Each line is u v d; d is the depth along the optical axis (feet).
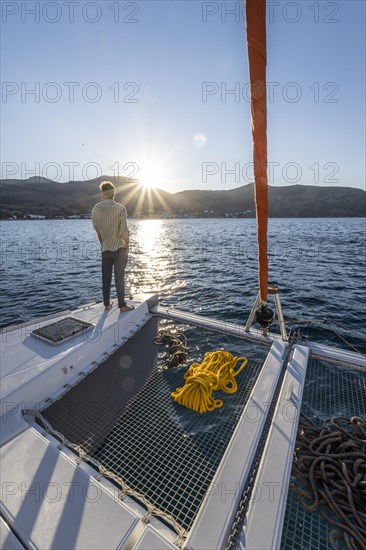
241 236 148.97
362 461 6.97
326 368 10.83
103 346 12.21
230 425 8.57
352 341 23.80
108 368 11.41
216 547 4.87
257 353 12.33
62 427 8.36
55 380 9.77
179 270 59.31
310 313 32.22
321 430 8.00
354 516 5.92
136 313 14.85
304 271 57.41
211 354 11.84
